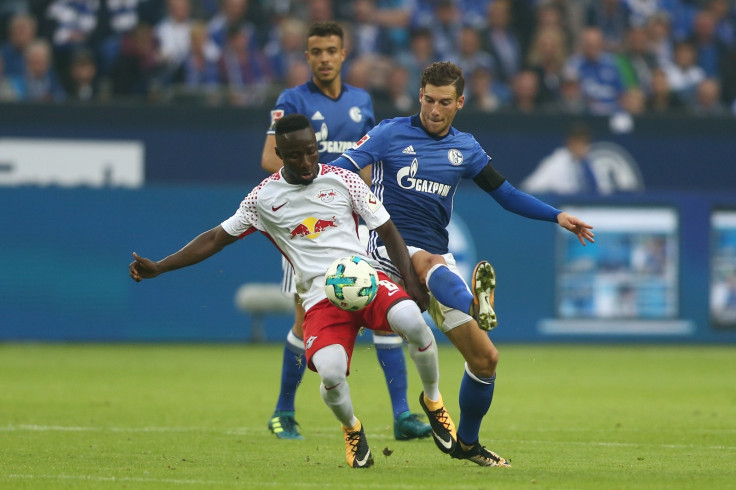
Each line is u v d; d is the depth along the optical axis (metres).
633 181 61.25
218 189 58.44
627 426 29.70
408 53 70.69
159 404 34.50
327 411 33.53
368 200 21.27
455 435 22.33
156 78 67.88
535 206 23.02
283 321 60.53
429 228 22.95
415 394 38.50
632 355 55.56
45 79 66.88
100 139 58.22
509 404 35.41
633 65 72.50
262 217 21.50
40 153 57.78
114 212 57.97
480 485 18.86
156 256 58.16
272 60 69.06
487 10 75.12
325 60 29.62
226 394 37.66
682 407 34.59
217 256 58.78
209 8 71.19
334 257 21.16
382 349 27.38
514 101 68.62
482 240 59.25
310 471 20.88
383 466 21.81
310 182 21.20
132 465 21.77
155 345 59.25
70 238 57.75
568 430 28.80
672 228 60.31
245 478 19.86
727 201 60.62
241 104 59.53
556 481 19.47
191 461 22.45
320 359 20.45
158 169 58.72
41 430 27.78
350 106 30.23
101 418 30.70
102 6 69.81
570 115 60.62
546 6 73.69
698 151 61.72
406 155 22.80
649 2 77.31
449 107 22.45
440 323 21.12
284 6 71.50
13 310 57.53
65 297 57.78
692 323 60.69
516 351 57.50
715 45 75.44
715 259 60.72
